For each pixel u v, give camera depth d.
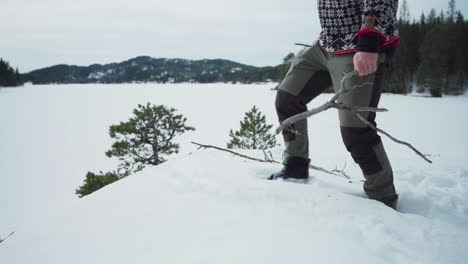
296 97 1.68
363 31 1.21
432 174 2.27
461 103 31.97
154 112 7.09
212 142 20.30
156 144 7.15
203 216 1.20
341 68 1.42
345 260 0.90
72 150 24.91
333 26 1.42
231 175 1.72
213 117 31.09
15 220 11.40
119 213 1.29
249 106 38.97
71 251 1.03
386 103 32.62
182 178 1.68
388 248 0.98
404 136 13.27
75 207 1.42
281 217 1.18
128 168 6.95
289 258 0.90
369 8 1.20
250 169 1.90
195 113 33.78
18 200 14.38
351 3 1.35
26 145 26.81
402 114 23.28
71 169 20.02
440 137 12.88
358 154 1.44
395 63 43.47
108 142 27.61
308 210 1.24
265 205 1.30
